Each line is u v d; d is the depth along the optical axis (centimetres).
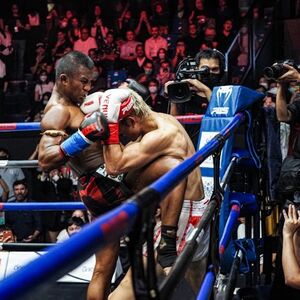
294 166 323
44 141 259
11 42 1070
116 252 270
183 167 164
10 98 999
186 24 1043
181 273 163
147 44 1019
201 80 374
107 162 249
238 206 328
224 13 1026
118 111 248
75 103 278
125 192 267
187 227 275
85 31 1062
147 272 134
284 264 286
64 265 85
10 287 79
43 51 1069
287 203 318
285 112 332
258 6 986
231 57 897
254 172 364
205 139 343
